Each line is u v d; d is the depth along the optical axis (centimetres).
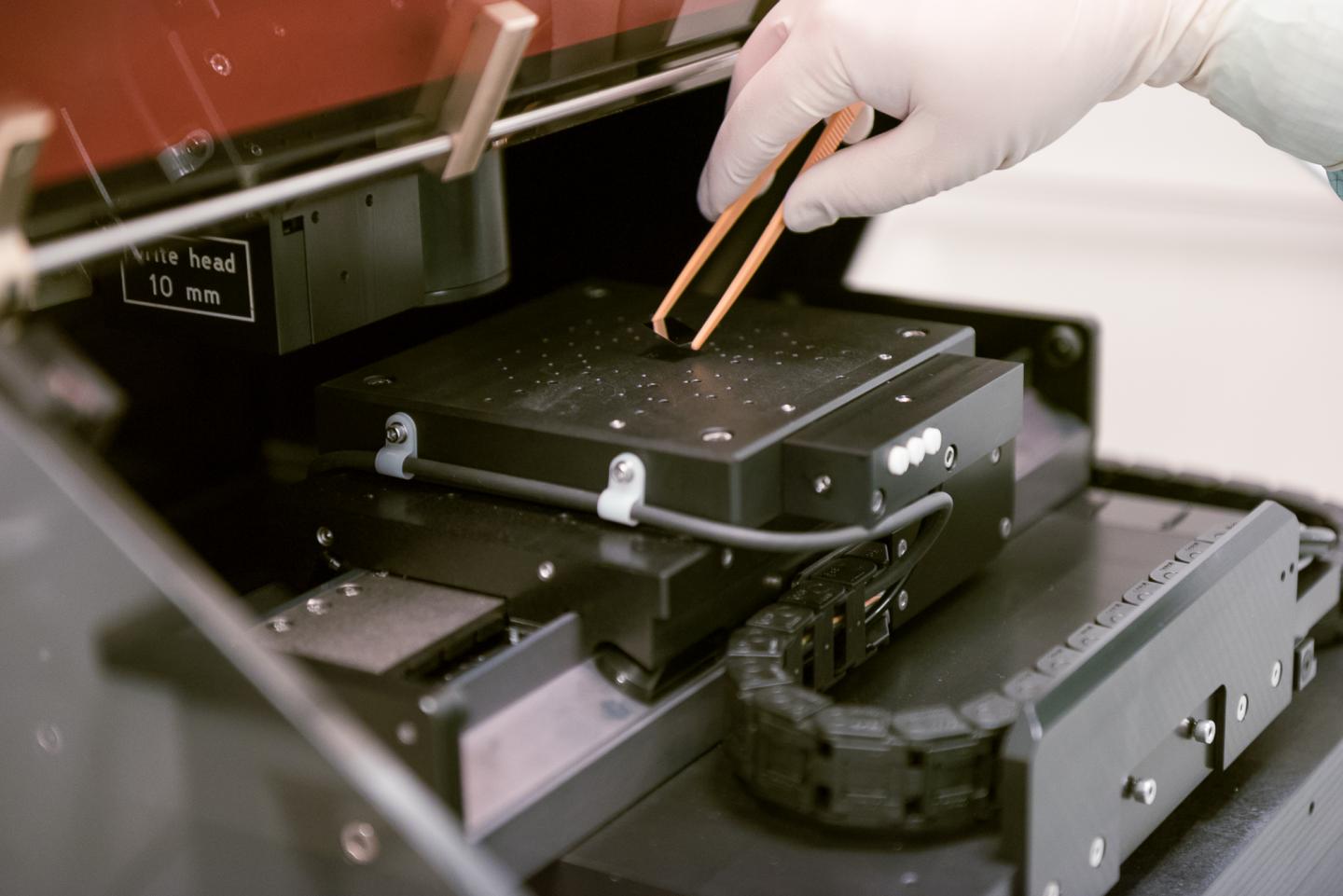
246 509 118
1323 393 295
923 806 79
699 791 87
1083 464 132
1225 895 90
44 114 62
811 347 104
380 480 97
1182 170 362
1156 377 305
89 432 62
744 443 86
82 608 61
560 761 80
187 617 59
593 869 79
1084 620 104
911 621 104
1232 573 97
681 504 86
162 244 88
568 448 90
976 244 365
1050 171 376
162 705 61
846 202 109
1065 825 80
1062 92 107
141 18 71
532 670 83
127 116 72
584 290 118
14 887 66
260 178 78
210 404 117
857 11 102
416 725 70
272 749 61
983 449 101
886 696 95
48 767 64
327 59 79
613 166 135
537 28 88
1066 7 104
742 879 78
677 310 112
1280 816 96
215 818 63
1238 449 280
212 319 97
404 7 80
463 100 82
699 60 106
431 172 86
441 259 107
